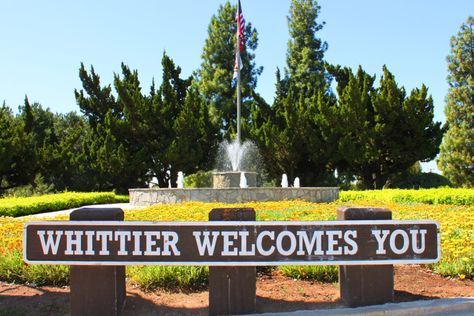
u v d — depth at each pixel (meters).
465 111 27.36
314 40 34.91
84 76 25.72
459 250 5.54
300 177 27.12
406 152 22.31
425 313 4.07
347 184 27.23
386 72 23.02
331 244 3.97
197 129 24.94
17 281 5.03
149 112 24.61
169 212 9.85
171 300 4.45
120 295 4.16
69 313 4.17
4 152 20.52
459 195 12.93
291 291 4.64
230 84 34.62
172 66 27.81
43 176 24.55
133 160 24.06
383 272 4.19
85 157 24.81
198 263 3.96
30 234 3.98
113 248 3.96
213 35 35.66
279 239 3.96
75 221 3.98
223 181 16.48
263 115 27.38
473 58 27.19
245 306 4.03
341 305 4.23
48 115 33.19
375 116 22.78
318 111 25.14
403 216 8.84
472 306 4.19
